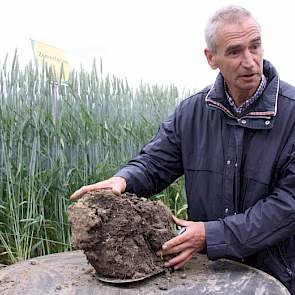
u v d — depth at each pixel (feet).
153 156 5.80
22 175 9.29
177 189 11.82
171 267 4.83
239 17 4.81
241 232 4.73
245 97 5.05
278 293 4.26
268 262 5.13
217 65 5.08
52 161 9.25
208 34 5.00
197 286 4.48
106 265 4.57
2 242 8.82
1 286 4.65
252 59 4.79
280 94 5.08
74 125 9.78
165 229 4.80
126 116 11.86
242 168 5.17
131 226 4.59
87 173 9.77
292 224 4.74
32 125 9.23
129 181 5.48
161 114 13.03
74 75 10.44
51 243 9.46
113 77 11.46
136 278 4.55
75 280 4.74
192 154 5.54
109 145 10.61
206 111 5.46
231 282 4.55
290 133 4.95
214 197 5.35
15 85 9.32
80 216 4.55
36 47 9.71
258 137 5.07
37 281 4.75
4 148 8.98
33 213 8.96
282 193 4.79
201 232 4.76
